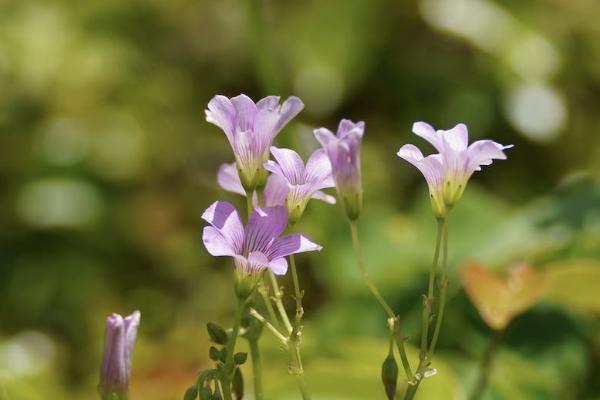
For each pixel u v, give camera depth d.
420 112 0.77
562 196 0.60
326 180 0.43
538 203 0.58
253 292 0.43
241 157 0.43
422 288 0.56
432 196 0.43
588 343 0.55
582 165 0.75
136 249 0.76
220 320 0.68
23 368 0.63
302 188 0.43
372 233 0.58
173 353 0.56
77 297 0.73
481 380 0.50
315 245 0.42
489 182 0.74
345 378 0.50
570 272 0.50
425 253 0.57
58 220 0.76
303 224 0.59
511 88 0.77
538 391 0.53
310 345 0.53
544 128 0.75
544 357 0.54
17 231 0.76
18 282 0.74
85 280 0.74
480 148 0.43
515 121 0.76
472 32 0.77
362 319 0.56
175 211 0.77
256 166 0.43
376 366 0.52
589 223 0.57
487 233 0.57
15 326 0.72
